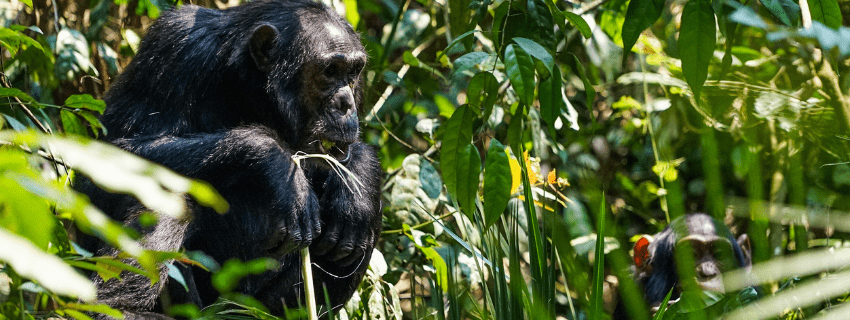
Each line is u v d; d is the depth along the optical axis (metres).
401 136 10.07
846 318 2.96
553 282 4.72
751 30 9.20
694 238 8.04
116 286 5.68
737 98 8.71
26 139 1.97
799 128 7.69
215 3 9.79
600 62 10.37
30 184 1.86
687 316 4.49
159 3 7.77
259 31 6.54
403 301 9.38
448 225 8.98
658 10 5.64
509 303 4.82
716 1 5.48
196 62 6.52
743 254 9.05
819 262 3.12
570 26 9.98
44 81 8.35
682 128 10.25
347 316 7.26
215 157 5.95
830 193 7.16
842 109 7.02
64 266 1.76
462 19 8.41
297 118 6.64
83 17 9.27
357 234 6.52
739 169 8.72
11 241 1.67
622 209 10.90
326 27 6.73
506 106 9.45
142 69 6.56
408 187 8.12
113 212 6.02
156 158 6.02
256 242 6.29
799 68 9.18
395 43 10.47
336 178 6.55
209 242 6.43
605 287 9.75
